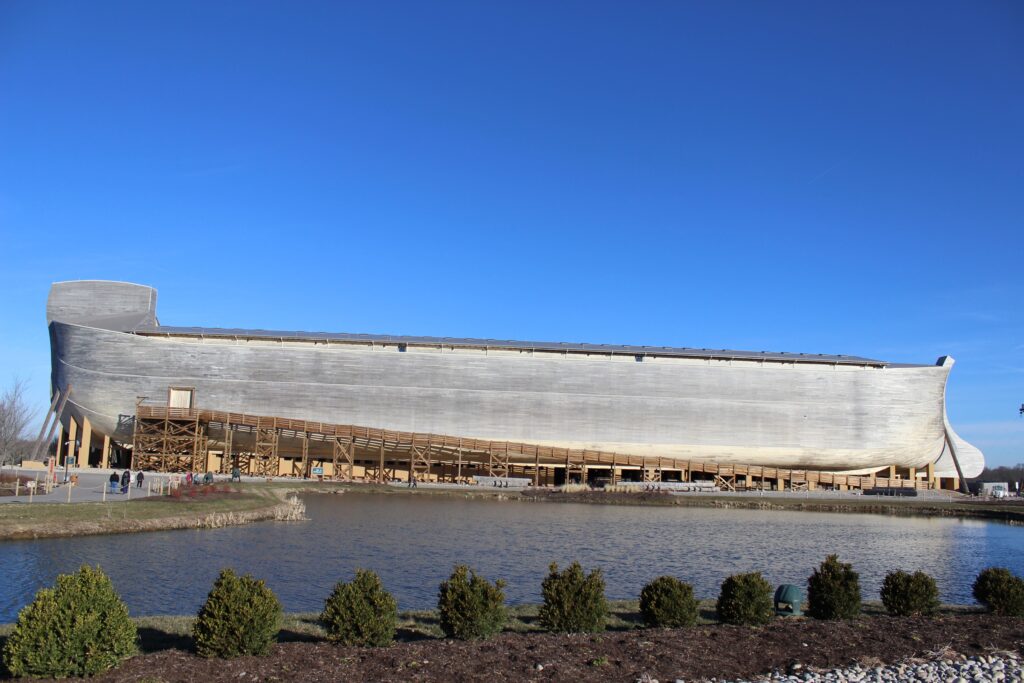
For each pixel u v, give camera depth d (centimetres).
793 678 1280
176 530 3703
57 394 8900
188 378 8856
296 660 1304
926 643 1534
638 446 9544
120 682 1152
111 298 9844
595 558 3291
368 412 9156
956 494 9094
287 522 4300
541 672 1262
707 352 9812
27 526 3269
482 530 4244
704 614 1931
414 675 1223
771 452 9706
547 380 9481
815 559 3488
